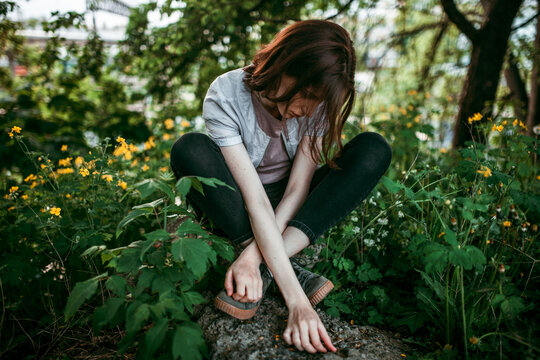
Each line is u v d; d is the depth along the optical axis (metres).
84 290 1.01
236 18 4.41
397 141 2.92
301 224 1.27
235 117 1.33
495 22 3.75
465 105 3.90
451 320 1.24
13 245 1.64
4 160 2.96
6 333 1.42
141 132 4.38
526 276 1.47
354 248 1.68
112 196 1.77
